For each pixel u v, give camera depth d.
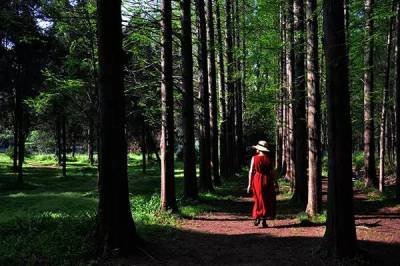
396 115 15.78
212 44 23.52
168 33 13.66
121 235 8.08
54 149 70.62
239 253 8.44
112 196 8.14
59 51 28.98
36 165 49.06
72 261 7.30
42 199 18.14
